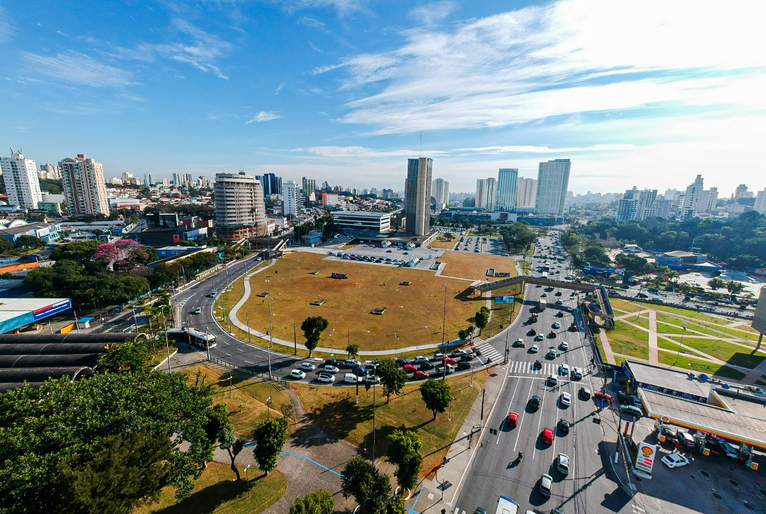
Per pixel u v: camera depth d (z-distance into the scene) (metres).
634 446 57.16
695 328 115.94
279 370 80.12
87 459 35.97
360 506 42.19
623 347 99.56
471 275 177.88
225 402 65.88
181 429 44.12
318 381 75.69
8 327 87.88
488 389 74.75
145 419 41.66
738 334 111.44
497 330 109.56
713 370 86.75
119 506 33.62
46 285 114.62
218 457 52.72
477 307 130.25
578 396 73.38
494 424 62.84
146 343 80.75
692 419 59.06
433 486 48.53
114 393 43.94
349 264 197.50
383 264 199.25
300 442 55.94
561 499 47.06
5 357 68.56
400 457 45.12
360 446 55.53
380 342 97.62
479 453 55.34
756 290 172.75
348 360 83.69
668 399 65.38
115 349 68.69
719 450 58.09
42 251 198.38
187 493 41.00
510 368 85.12
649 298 154.38
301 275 171.38
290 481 48.12
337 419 62.19
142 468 36.91
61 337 78.12
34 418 38.28
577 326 114.12
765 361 92.12
